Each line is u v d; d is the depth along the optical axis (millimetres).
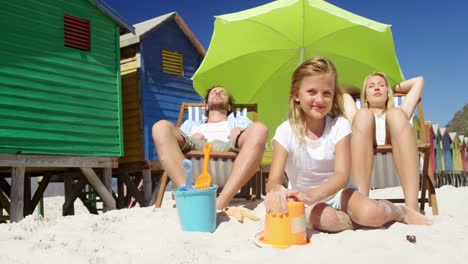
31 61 8625
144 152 11289
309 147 2990
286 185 8359
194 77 6156
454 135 32031
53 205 16156
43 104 8703
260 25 6066
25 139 8305
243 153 3646
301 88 2877
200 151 4176
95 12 10023
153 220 3543
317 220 2875
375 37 5621
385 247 2400
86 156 9320
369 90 4172
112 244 2787
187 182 3074
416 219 2984
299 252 2371
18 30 8500
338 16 5523
